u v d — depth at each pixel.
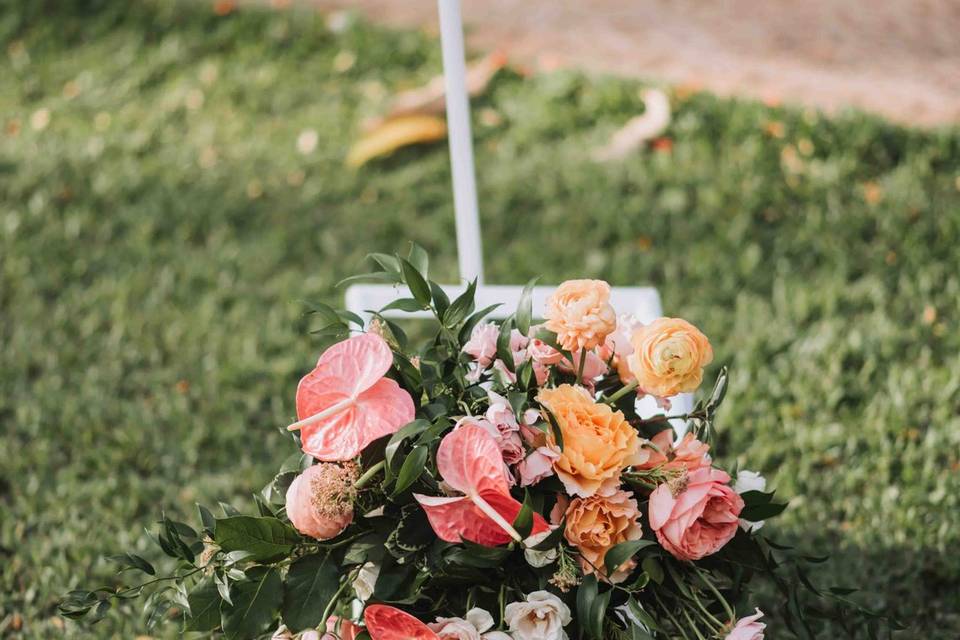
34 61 4.64
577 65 4.54
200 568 1.31
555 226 3.61
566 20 4.95
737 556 1.37
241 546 1.26
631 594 1.28
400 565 1.31
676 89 4.21
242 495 2.54
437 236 3.59
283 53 4.66
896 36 4.67
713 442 1.45
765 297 3.25
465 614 1.31
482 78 4.36
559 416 1.27
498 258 3.47
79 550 2.32
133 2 4.93
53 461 2.65
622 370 1.41
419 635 1.24
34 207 3.65
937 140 3.84
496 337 1.36
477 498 1.21
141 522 2.45
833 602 2.13
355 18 4.86
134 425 2.76
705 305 3.21
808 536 2.34
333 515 1.24
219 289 3.33
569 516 1.27
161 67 4.59
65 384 2.94
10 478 2.59
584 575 1.27
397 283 1.44
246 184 3.87
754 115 4.02
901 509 2.38
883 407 2.71
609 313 1.29
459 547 1.26
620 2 5.09
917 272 3.25
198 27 4.79
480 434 1.22
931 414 2.69
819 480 2.53
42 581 2.24
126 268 3.43
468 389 1.37
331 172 3.95
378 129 4.11
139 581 2.24
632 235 3.53
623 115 4.16
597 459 1.25
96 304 3.25
